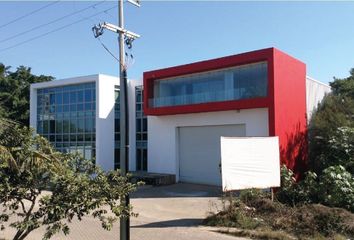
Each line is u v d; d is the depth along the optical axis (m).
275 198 14.81
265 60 22.02
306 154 23.98
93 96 30.61
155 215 15.16
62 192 6.11
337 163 19.94
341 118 22.75
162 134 27.25
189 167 25.94
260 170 13.45
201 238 10.59
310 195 14.95
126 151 9.23
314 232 10.72
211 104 23.91
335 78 33.44
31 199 6.32
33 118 34.41
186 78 26.06
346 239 10.22
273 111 21.28
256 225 11.62
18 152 6.05
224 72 24.14
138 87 30.92
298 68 23.97
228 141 12.97
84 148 30.83
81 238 10.76
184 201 18.77
